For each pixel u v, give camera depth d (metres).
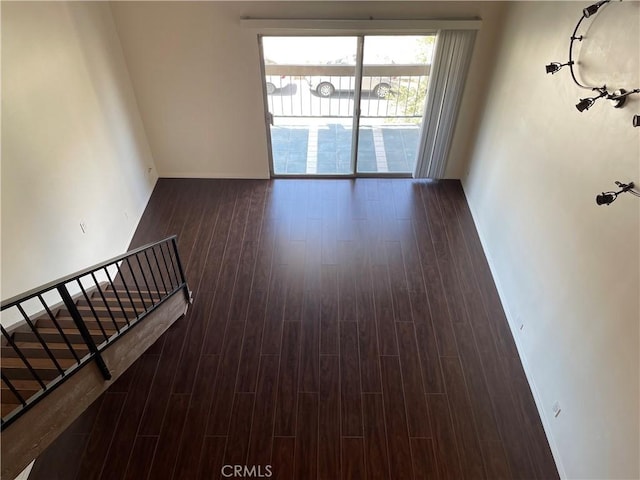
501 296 4.59
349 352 4.14
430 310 4.50
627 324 2.60
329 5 4.71
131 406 3.74
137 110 5.46
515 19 4.38
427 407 3.76
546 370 3.62
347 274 4.86
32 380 2.71
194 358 4.09
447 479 3.36
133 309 3.50
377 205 5.74
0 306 2.14
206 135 5.76
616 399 2.70
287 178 6.17
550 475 3.39
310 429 3.62
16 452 2.39
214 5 4.70
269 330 4.32
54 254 3.70
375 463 3.44
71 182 3.96
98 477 3.34
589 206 3.04
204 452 3.49
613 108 2.79
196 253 5.09
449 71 5.12
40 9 3.50
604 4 2.88
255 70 5.18
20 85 3.26
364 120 5.76
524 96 4.14
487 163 5.10
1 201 3.06
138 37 4.93
